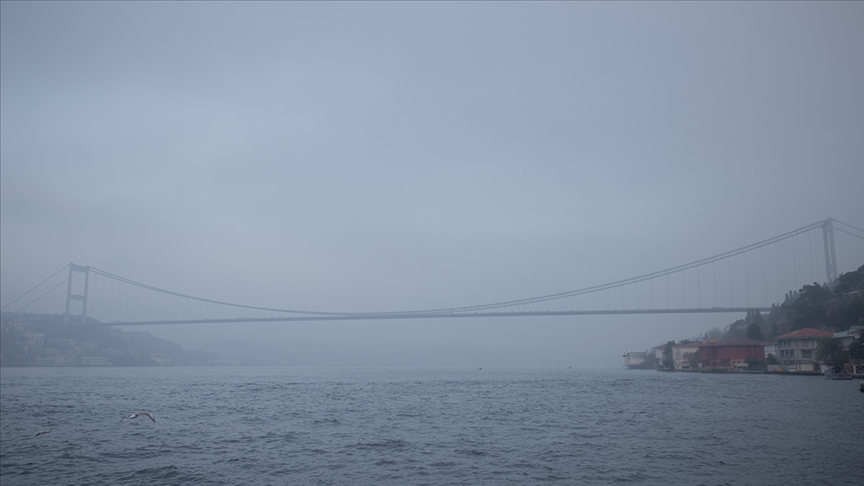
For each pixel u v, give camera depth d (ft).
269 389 265.13
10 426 132.05
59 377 414.21
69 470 87.81
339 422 136.05
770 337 466.29
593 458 91.81
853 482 77.10
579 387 269.85
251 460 92.73
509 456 93.97
